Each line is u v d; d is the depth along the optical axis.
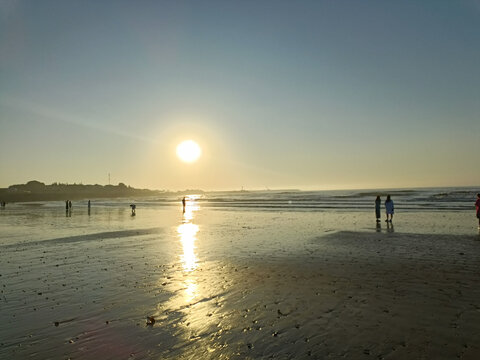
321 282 8.77
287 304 7.14
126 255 13.14
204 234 19.62
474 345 5.08
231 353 5.04
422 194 102.31
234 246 15.00
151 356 4.99
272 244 15.31
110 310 6.98
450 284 8.30
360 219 27.34
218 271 10.30
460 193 97.81
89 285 8.90
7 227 25.34
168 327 6.06
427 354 4.85
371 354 4.89
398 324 5.93
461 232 17.69
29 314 6.80
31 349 5.25
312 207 49.25
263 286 8.54
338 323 6.05
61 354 5.08
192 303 7.35
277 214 36.22
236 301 7.42
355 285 8.41
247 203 73.31
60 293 8.20
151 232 21.00
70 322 6.35
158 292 8.20
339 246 14.27
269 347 5.20
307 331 5.75
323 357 4.84
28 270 10.72
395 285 8.34
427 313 6.42
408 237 16.28
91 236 19.17
